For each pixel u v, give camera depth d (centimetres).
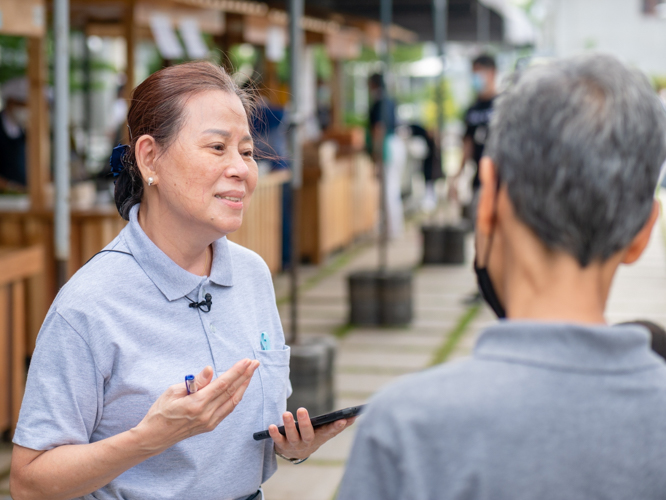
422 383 97
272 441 172
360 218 1112
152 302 155
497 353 98
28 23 496
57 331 149
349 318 673
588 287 100
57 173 325
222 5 743
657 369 99
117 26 873
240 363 139
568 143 96
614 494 94
